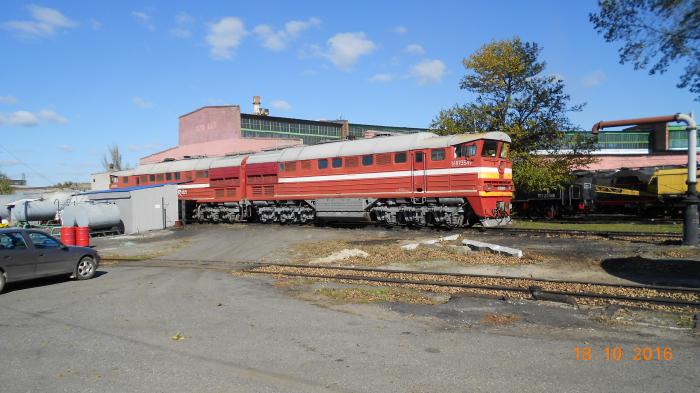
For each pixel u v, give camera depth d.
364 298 9.25
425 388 4.96
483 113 27.81
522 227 22.08
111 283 11.73
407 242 17.53
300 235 21.39
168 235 25.00
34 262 11.24
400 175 21.20
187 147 47.31
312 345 6.45
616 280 10.69
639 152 43.88
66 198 34.22
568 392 4.82
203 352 6.20
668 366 5.49
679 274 11.01
